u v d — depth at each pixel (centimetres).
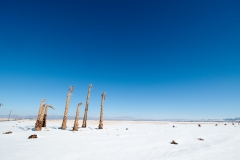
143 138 1380
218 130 2417
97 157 691
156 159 670
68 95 2325
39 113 1867
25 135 1403
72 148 876
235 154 780
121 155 732
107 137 1411
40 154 725
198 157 717
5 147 873
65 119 2236
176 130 2441
